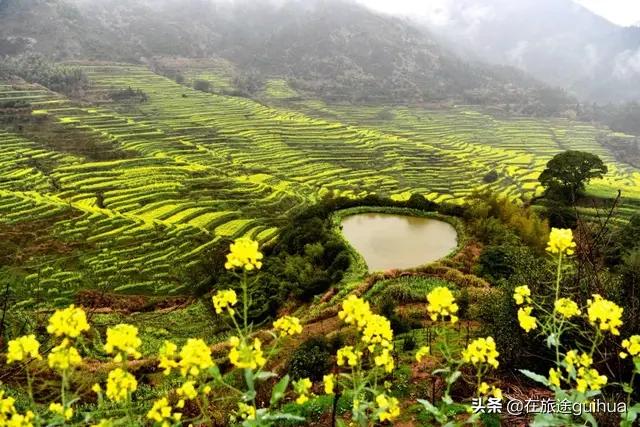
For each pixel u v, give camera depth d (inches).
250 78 7691.9
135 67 6894.7
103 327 1343.5
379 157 4008.4
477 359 223.3
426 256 1409.9
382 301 1010.7
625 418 196.4
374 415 219.5
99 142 3565.5
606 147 5344.5
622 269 685.9
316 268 1392.7
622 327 382.9
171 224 2203.5
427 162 3944.4
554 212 2037.4
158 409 204.7
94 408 689.0
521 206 2319.1
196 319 1400.1
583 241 403.2
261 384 607.2
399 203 1782.7
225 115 5044.3
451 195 3065.9
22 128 3693.4
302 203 2785.4
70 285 1673.2
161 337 1293.1
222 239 2087.8
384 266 1347.2
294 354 687.1
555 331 215.6
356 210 1748.3
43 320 1261.1
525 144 5022.1
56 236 2030.0
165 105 5172.2
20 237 1998.0
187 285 1702.8
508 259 1229.1
